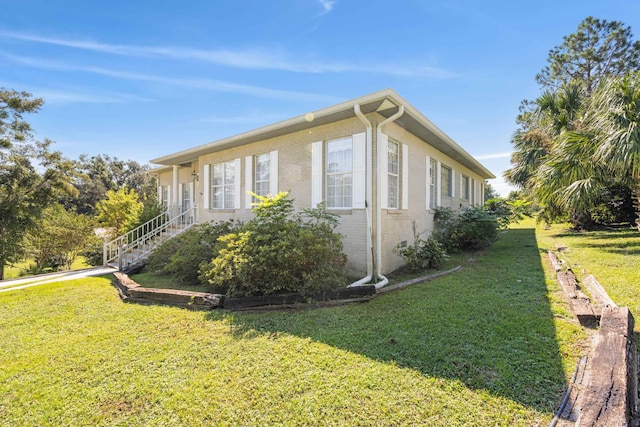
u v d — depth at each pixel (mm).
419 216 8148
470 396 2197
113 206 15422
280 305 4461
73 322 4039
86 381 2590
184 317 4129
